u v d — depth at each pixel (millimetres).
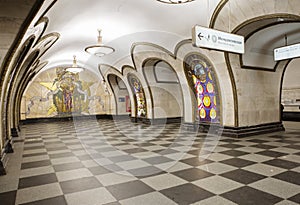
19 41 3947
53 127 12570
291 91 13484
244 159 4719
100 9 6445
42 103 16203
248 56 8117
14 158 5262
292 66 12867
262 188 3152
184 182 3455
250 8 5770
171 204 2732
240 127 7770
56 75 16594
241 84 7918
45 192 3178
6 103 6211
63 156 5387
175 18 7043
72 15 6496
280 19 5988
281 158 4746
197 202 2770
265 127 8578
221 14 6395
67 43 9852
